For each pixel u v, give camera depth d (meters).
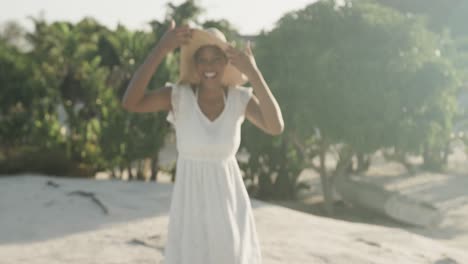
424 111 15.72
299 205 18.17
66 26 34.56
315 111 15.02
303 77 15.27
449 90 16.31
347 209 17.98
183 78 3.20
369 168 26.78
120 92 20.44
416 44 15.34
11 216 8.71
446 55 20.00
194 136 3.04
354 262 6.07
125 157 17.86
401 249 6.96
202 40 3.02
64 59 28.92
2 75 23.78
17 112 21.30
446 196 19.14
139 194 10.90
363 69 14.73
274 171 19.06
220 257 3.04
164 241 6.85
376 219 16.58
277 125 3.03
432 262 6.49
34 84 23.44
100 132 18.02
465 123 25.02
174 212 3.13
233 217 3.08
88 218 8.62
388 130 14.68
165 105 3.12
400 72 14.75
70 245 6.86
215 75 3.04
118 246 6.72
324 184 17.14
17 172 15.72
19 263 6.03
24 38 35.72
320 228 8.02
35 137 18.83
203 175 3.07
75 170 16.92
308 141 18.02
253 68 2.95
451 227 14.87
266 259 5.98
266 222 8.21
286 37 16.05
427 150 26.84
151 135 17.67
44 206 9.52
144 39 21.78
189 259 3.04
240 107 3.11
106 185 12.16
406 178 23.69
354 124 14.77
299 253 6.31
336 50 15.16
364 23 15.36
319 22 15.93
